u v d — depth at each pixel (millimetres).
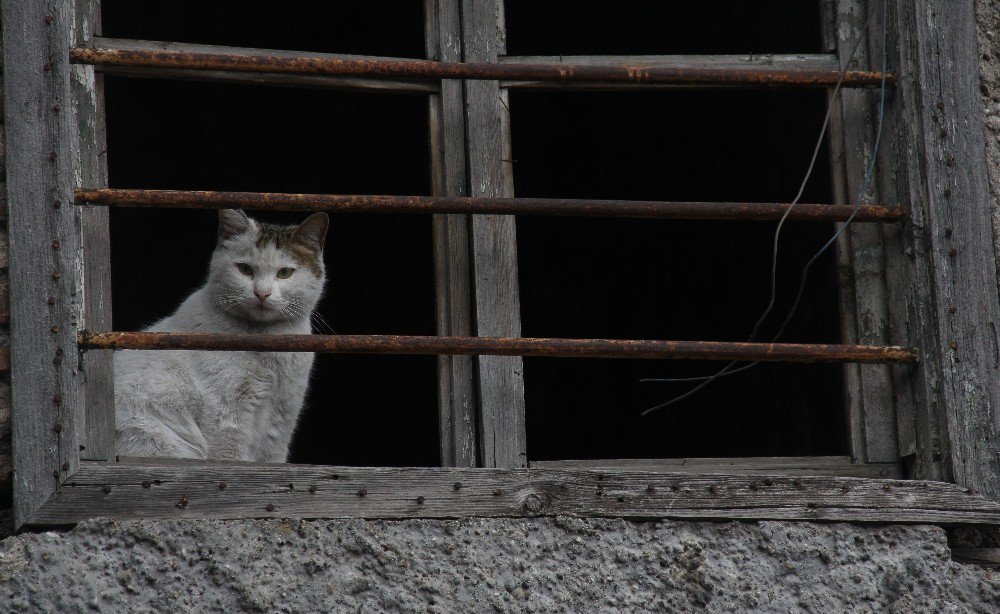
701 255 12789
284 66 5398
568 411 14523
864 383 6004
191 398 6805
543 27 12727
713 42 10539
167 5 12766
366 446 15141
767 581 5203
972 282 5777
